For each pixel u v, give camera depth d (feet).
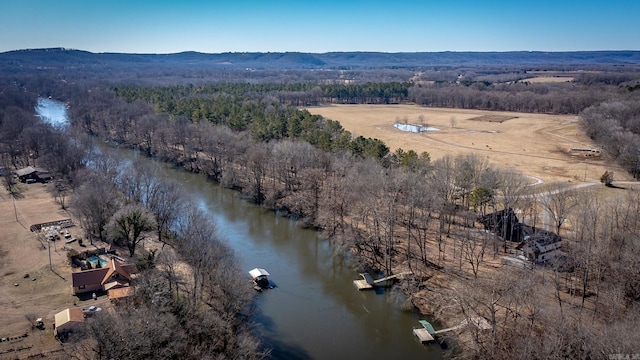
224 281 252.62
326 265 344.08
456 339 245.24
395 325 268.00
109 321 208.95
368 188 373.40
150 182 417.08
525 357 193.36
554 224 364.38
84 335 223.30
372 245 360.07
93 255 332.39
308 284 314.35
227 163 539.70
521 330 222.28
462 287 270.67
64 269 313.32
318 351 242.17
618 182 479.00
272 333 255.91
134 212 334.44
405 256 340.80
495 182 400.67
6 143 598.75
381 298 297.94
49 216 411.54
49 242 354.13
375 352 242.58
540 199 397.39
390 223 328.90
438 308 277.44
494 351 216.74
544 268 294.46
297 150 485.56
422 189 363.97
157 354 196.03
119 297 264.11
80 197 376.07
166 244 357.82
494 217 350.02
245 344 218.59
